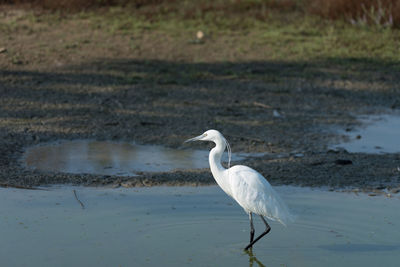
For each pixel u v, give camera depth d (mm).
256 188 9430
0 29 26531
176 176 12531
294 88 21641
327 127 17266
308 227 10008
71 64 23203
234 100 19922
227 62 24141
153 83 21547
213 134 10000
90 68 22859
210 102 19656
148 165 13328
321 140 15859
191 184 12086
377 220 10219
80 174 12484
